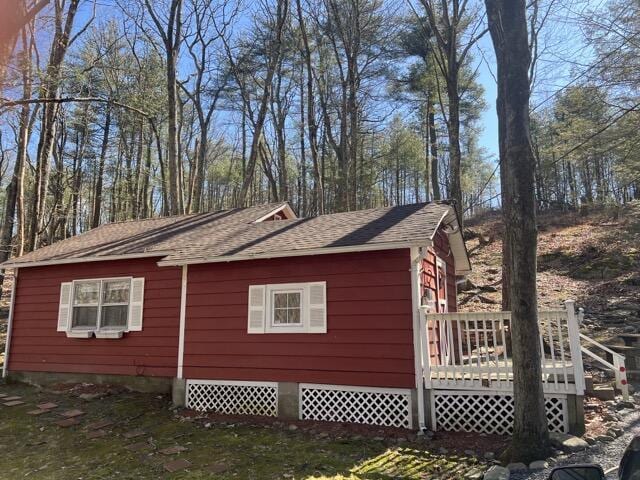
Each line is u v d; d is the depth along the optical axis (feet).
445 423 23.13
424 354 23.85
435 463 18.81
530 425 18.34
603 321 44.88
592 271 62.59
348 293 26.14
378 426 24.08
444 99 82.74
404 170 121.90
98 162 96.07
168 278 32.89
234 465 19.39
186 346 30.04
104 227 47.01
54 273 37.63
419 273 25.84
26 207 77.77
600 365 32.81
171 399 30.53
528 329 19.06
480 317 23.29
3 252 52.08
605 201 75.46
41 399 31.68
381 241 25.00
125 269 34.73
